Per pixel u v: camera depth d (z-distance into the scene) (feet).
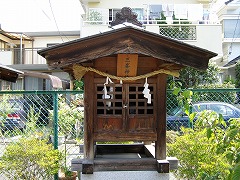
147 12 43.86
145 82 8.89
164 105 9.02
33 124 15.24
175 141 12.38
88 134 8.84
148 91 8.67
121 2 48.08
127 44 7.84
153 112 9.05
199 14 43.06
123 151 11.85
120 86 8.98
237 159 6.98
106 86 9.00
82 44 7.84
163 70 8.79
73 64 8.14
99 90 9.05
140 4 48.06
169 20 42.52
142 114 9.04
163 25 41.78
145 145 11.50
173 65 8.82
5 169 11.76
